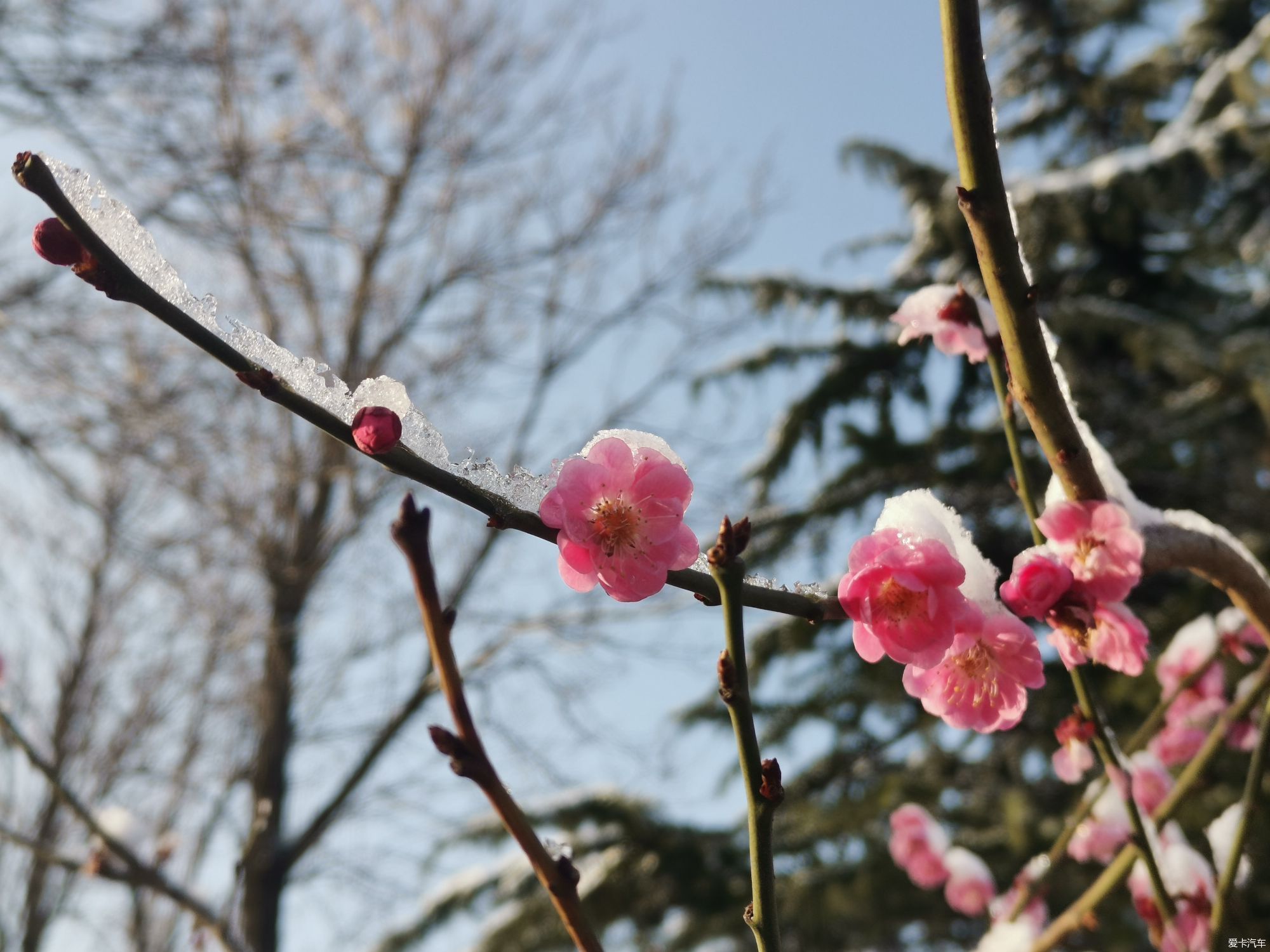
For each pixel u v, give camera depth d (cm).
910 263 856
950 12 108
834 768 767
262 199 678
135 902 520
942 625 104
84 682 765
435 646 93
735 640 93
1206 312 897
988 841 655
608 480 99
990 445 741
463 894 774
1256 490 703
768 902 92
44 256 87
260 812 233
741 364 834
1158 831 195
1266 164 845
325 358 794
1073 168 1012
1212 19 969
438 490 96
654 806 777
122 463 648
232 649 753
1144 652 125
